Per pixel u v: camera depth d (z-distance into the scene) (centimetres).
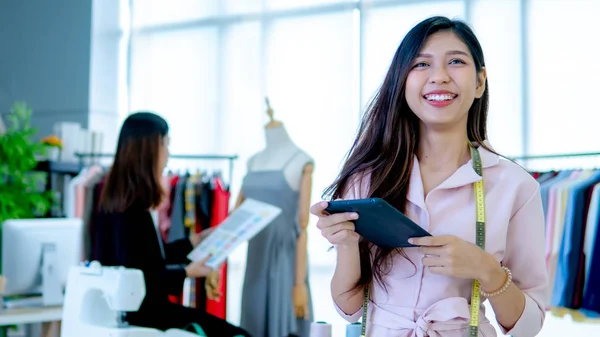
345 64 551
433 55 129
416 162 135
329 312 548
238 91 600
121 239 287
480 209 128
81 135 529
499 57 482
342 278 136
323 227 127
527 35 474
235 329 298
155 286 290
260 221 320
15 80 634
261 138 590
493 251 129
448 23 132
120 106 657
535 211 131
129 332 221
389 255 132
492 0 487
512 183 130
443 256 120
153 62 643
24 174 468
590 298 343
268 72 584
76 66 654
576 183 359
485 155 133
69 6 655
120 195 288
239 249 597
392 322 131
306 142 561
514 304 126
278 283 376
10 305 304
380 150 138
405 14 523
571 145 459
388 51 528
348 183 141
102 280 231
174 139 627
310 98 563
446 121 129
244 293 384
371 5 535
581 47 457
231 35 605
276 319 374
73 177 523
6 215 445
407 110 136
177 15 634
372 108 140
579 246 349
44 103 642
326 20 561
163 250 320
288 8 577
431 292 130
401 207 134
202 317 297
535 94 470
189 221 434
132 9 654
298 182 380
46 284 308
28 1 642
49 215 483
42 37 645
